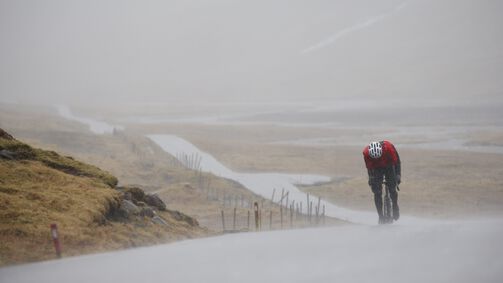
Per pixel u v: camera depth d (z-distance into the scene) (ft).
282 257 59.67
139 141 398.62
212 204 198.29
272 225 164.04
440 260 53.62
